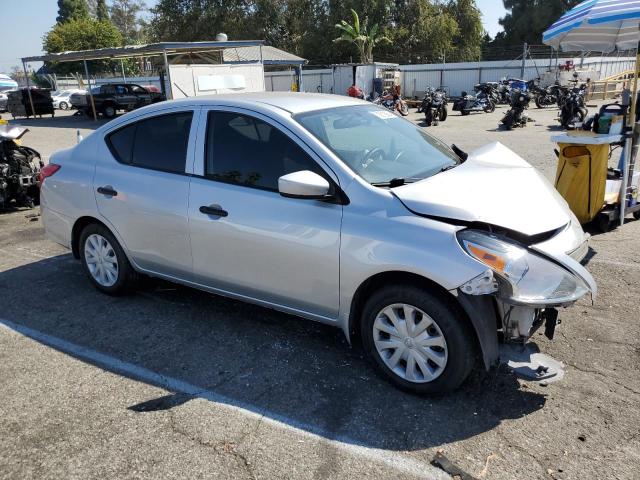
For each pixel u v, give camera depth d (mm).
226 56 27453
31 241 6539
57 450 2773
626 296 4281
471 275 2742
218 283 3854
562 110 16328
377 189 3137
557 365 3033
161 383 3359
